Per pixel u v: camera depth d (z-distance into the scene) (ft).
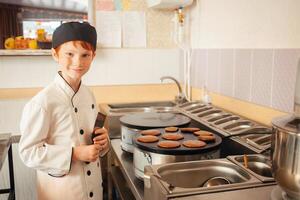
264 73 5.16
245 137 4.56
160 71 8.49
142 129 4.98
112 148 5.49
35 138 3.93
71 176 4.19
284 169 2.52
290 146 2.46
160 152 3.84
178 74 8.61
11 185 6.70
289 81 4.58
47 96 4.05
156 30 8.30
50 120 4.08
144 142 4.15
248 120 5.39
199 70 7.68
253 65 5.46
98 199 4.58
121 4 7.98
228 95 6.34
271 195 2.82
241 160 3.80
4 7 7.18
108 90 8.23
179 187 3.23
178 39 8.19
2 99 7.52
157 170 3.45
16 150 7.41
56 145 4.08
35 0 7.36
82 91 4.49
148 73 8.42
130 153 5.09
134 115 5.89
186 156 3.84
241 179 3.44
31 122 3.94
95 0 7.81
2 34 7.25
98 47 7.98
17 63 7.58
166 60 8.48
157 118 5.63
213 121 5.55
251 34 5.49
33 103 3.99
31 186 7.53
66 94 4.21
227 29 6.28
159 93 8.57
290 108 4.57
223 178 3.52
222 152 4.72
